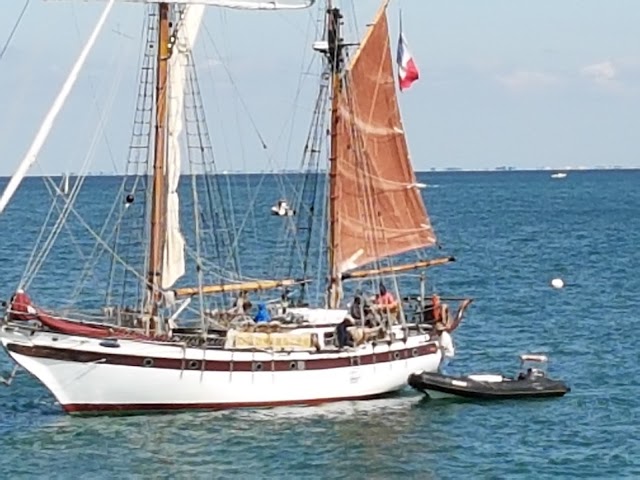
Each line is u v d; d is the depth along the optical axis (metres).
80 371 57.62
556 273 132.62
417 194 72.44
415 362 64.44
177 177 61.12
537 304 105.00
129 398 58.41
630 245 172.75
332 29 69.44
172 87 61.12
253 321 63.91
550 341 84.12
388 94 71.06
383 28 70.50
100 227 197.88
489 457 52.94
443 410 60.88
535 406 62.00
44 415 59.50
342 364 61.53
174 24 61.34
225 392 59.44
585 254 158.12
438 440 55.50
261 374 59.88
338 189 69.12
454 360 77.25
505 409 61.25
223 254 103.00
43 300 104.88
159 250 60.91
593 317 96.31
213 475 49.97
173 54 61.16
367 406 61.47
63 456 52.47
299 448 53.81
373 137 70.50
